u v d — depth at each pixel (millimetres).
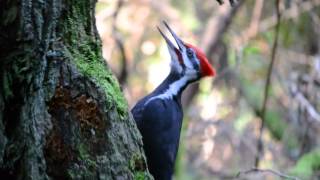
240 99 15602
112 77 5836
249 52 13266
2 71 4539
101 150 5461
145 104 8617
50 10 4750
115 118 5562
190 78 9445
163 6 16719
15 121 4770
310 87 13734
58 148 5316
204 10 17484
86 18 5836
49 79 5297
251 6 16141
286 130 14328
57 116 5344
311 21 14562
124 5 15945
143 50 16828
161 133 8500
